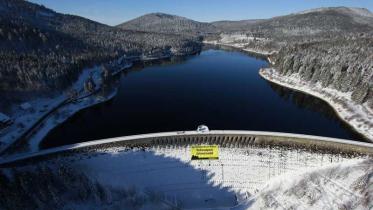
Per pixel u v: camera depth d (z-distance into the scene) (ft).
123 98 568.00
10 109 421.18
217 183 282.56
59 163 292.40
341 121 440.86
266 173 290.56
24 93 466.70
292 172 282.36
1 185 210.38
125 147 321.93
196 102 534.37
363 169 244.22
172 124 435.12
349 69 536.42
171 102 537.65
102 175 278.26
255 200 249.14
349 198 211.61
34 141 369.09
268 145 319.68
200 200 266.98
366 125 402.11
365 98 457.68
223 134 327.88
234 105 515.91
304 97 562.25
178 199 265.95
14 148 336.70
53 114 448.24
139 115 474.08
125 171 292.20
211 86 647.56
